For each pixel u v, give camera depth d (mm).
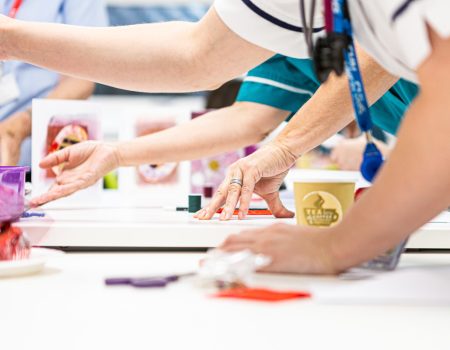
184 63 1703
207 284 983
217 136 2232
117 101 4230
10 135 3311
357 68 1135
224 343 711
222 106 3047
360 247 1036
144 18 4117
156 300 900
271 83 2314
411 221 995
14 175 1303
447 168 934
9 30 1753
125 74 1749
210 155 2250
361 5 1067
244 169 1806
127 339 725
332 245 1061
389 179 978
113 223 1605
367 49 1154
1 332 751
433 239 1530
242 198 1779
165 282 987
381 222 1005
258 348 696
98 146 2123
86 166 2098
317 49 1110
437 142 924
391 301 886
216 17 1623
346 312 837
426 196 961
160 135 2201
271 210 1905
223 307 862
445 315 825
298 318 809
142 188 2428
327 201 1534
